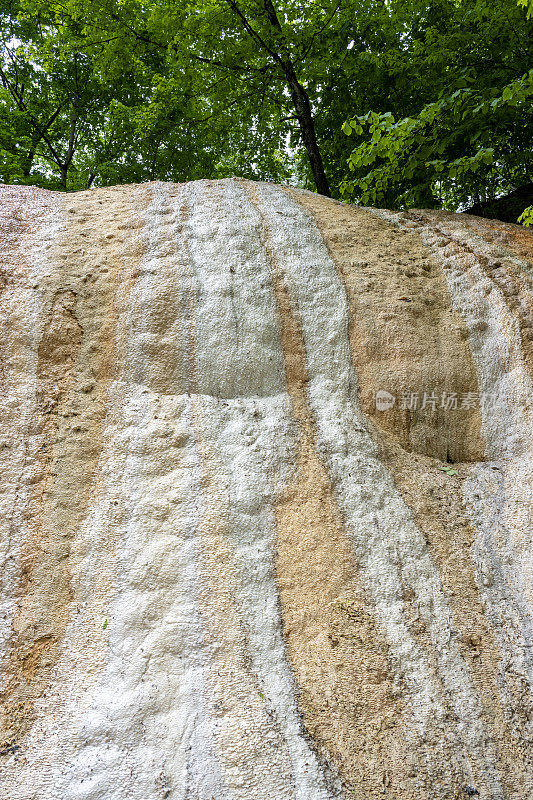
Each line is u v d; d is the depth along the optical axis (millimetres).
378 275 3924
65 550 2525
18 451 2793
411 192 6637
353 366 3496
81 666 2209
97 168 10148
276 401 3299
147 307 3420
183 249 3797
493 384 3479
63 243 3756
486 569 2680
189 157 9148
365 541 2701
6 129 10109
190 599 2408
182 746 1992
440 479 3145
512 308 3678
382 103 7258
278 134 8688
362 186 5324
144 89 10109
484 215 6574
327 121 7969
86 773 1916
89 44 7402
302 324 3609
